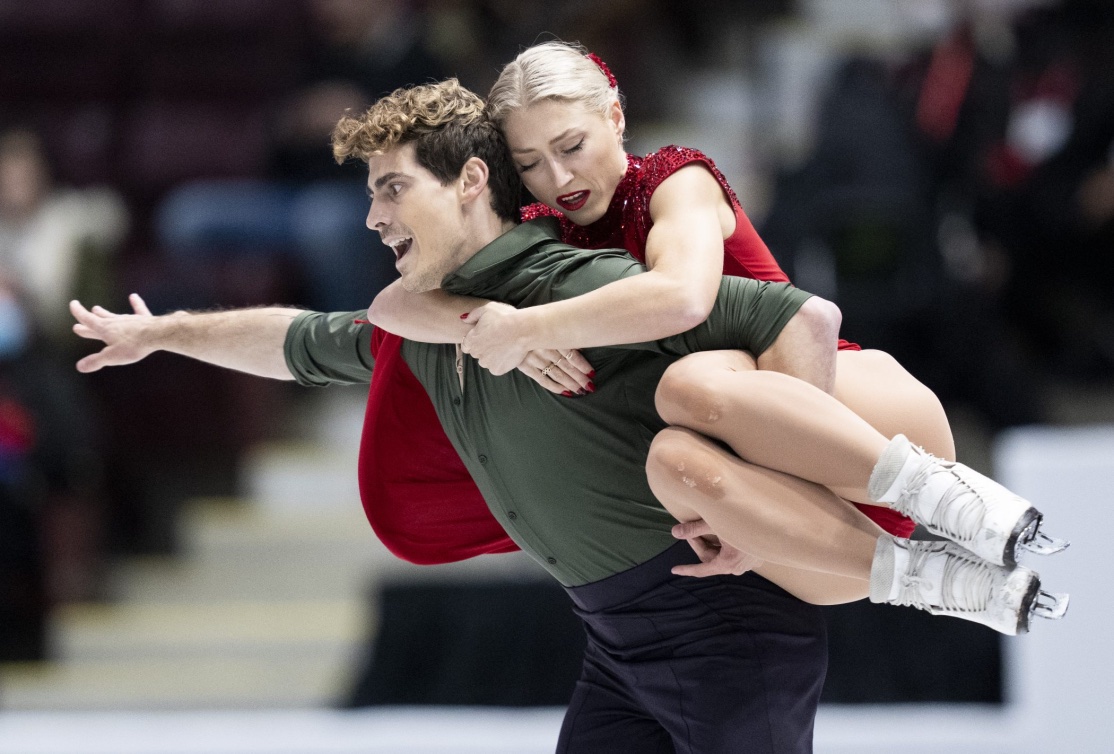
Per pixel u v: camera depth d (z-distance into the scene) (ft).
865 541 25.07
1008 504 23.98
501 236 26.37
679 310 24.20
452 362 27.58
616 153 26.99
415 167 25.84
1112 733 46.75
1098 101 77.15
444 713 54.75
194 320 31.24
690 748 26.81
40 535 68.69
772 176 77.66
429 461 30.19
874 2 111.75
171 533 76.84
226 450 78.02
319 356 30.48
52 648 70.08
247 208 82.79
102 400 76.69
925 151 77.82
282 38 93.66
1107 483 46.50
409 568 73.77
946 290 71.00
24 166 74.90
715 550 25.82
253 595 74.79
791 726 26.63
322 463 80.02
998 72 78.02
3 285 69.56
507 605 56.65
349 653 69.46
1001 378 71.72
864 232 69.46
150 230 89.71
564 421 26.40
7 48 95.45
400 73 86.48
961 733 48.85
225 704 67.15
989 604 24.17
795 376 25.35
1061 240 77.56
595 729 28.78
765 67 98.22
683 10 106.83
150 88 93.91
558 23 91.40
